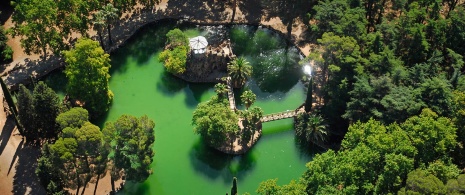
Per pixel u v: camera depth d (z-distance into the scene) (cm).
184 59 14612
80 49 13150
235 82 14712
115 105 14362
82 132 11531
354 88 12838
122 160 11988
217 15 16800
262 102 14662
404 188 10294
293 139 13812
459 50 14462
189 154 13450
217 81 14900
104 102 13812
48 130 13038
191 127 13975
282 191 10850
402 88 12519
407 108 12138
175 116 14212
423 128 11244
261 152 13562
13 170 12769
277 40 16362
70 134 11731
